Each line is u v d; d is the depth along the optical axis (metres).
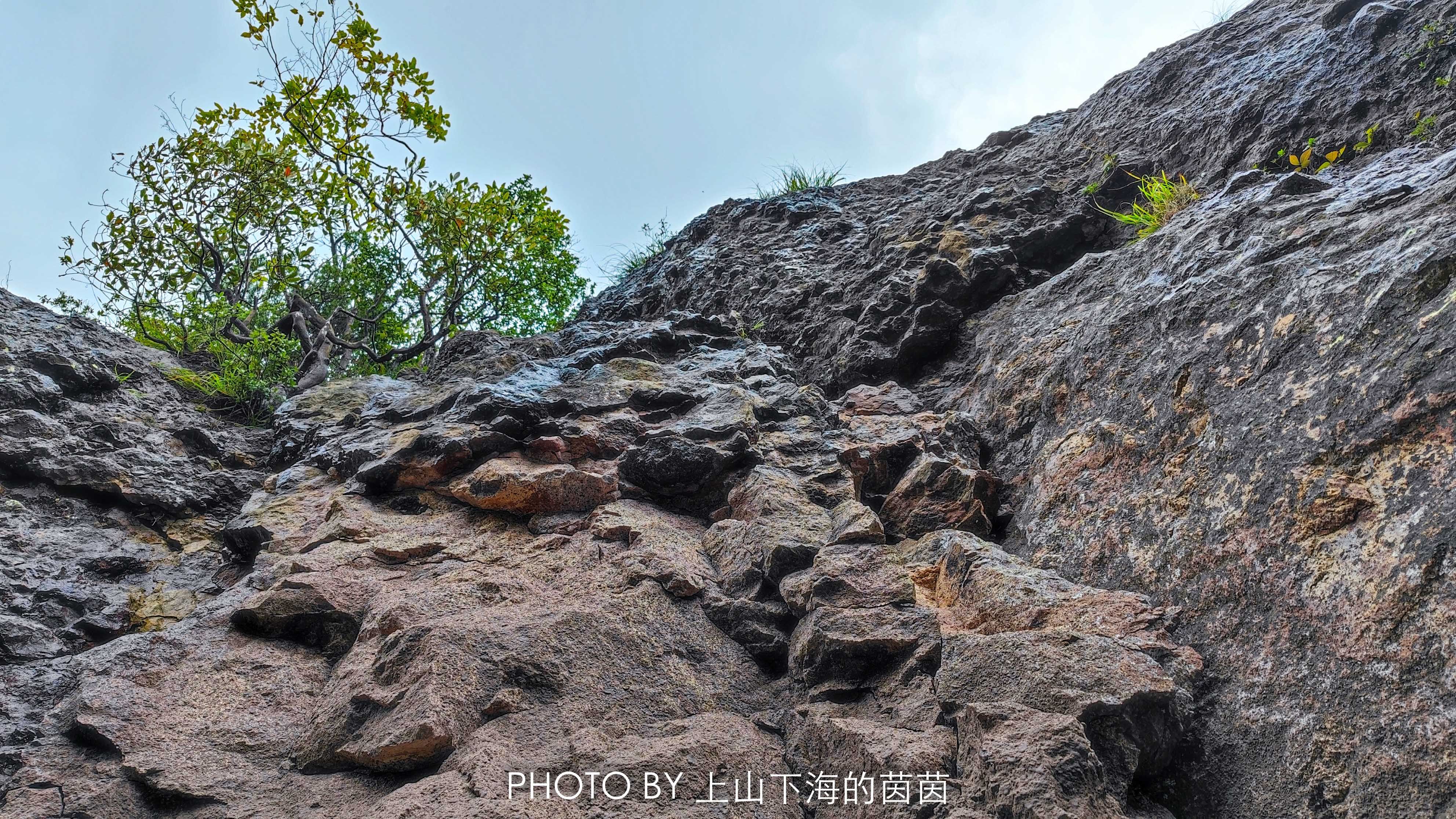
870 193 8.87
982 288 5.90
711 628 3.07
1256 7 7.53
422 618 3.03
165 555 4.34
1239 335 3.18
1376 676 2.00
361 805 2.30
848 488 3.92
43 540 4.11
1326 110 5.37
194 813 2.36
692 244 9.55
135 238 8.21
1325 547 2.33
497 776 2.23
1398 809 1.80
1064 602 2.80
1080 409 3.85
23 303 6.66
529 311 9.92
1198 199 5.49
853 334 5.96
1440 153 4.23
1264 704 2.21
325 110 7.46
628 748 2.35
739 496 3.87
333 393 6.20
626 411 4.66
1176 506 2.94
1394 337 2.56
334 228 9.98
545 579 3.37
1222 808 2.13
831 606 2.87
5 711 2.84
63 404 5.35
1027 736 2.08
